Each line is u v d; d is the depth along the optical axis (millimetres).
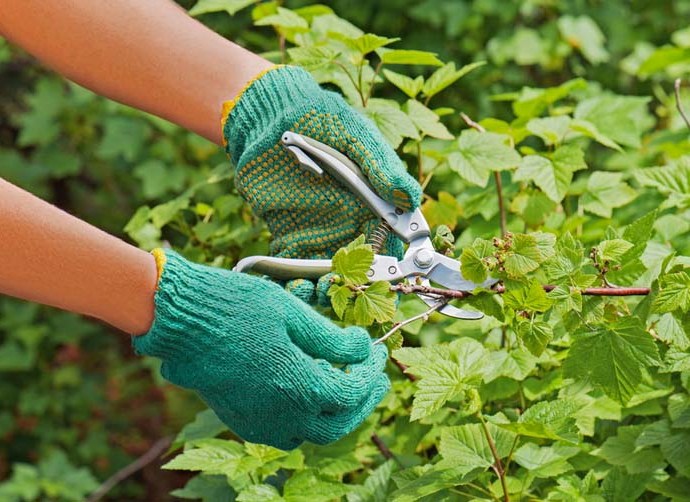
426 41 4375
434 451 2438
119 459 5480
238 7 2578
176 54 1901
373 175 1800
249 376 1625
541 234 1770
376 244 1823
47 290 1630
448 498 1945
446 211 2449
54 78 5188
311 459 2180
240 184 1909
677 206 2389
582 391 2088
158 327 1617
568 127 2506
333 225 1883
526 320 1793
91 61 1896
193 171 4746
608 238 1894
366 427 2221
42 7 1865
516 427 1781
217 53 1912
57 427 5477
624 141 2689
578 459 2127
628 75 4578
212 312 1620
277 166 1867
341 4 4387
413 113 2355
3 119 5719
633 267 1866
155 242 2680
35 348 5336
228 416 1713
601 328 1791
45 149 5367
